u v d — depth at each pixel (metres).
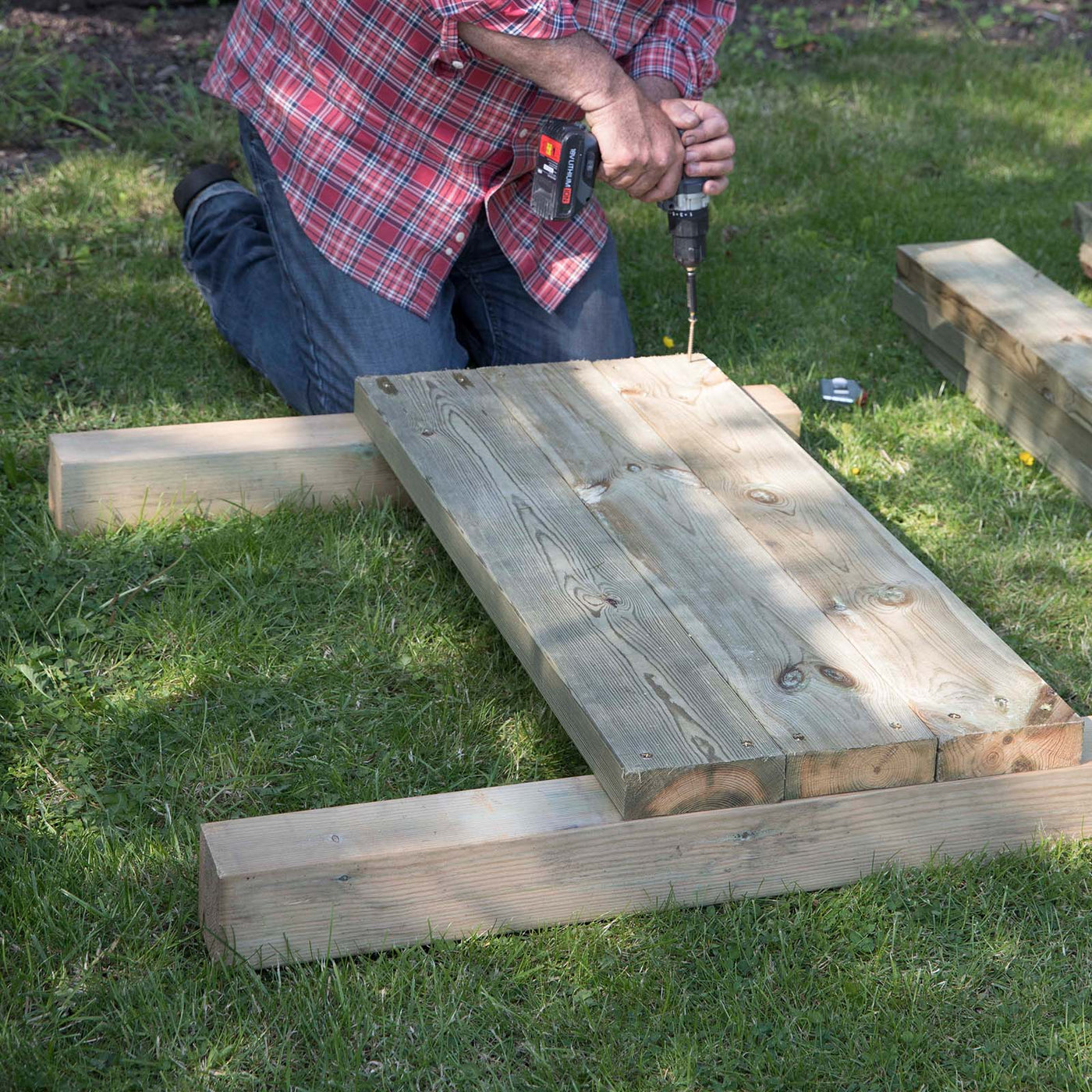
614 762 1.99
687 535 2.50
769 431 2.89
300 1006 1.90
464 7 2.64
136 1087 1.79
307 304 3.28
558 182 2.96
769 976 2.00
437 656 2.65
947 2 7.10
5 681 2.49
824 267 4.43
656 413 2.95
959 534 3.15
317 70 3.11
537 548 2.44
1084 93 6.07
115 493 2.91
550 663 2.16
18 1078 1.76
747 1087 1.84
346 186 3.18
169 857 2.13
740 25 6.56
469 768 2.38
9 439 3.24
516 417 2.90
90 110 5.18
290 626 2.69
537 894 2.02
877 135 5.47
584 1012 1.94
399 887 1.95
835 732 2.06
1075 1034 1.94
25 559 2.82
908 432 3.58
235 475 2.98
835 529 2.55
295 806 2.28
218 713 2.46
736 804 2.03
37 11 5.90
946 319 3.83
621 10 3.22
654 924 2.07
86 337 3.72
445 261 3.26
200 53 5.74
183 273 4.12
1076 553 3.09
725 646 2.22
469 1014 1.92
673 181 2.98
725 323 4.06
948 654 2.24
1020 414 3.52
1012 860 2.19
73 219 4.33
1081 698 2.62
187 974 1.95
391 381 3.03
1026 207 4.92
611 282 3.51
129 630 2.63
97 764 2.33
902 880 2.14
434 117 3.10
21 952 1.96
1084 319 3.58
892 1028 1.92
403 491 3.11
